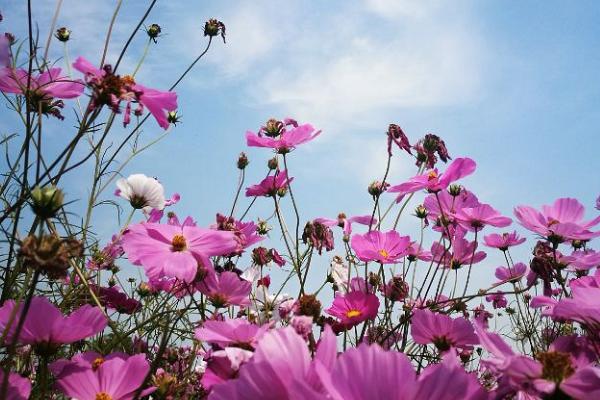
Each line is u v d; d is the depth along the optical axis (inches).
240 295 17.2
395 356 6.1
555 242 18.3
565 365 7.5
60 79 16.5
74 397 11.8
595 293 8.7
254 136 22.8
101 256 21.9
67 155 14.3
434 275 22.4
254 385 6.3
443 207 24.5
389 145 23.8
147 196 20.8
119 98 14.5
